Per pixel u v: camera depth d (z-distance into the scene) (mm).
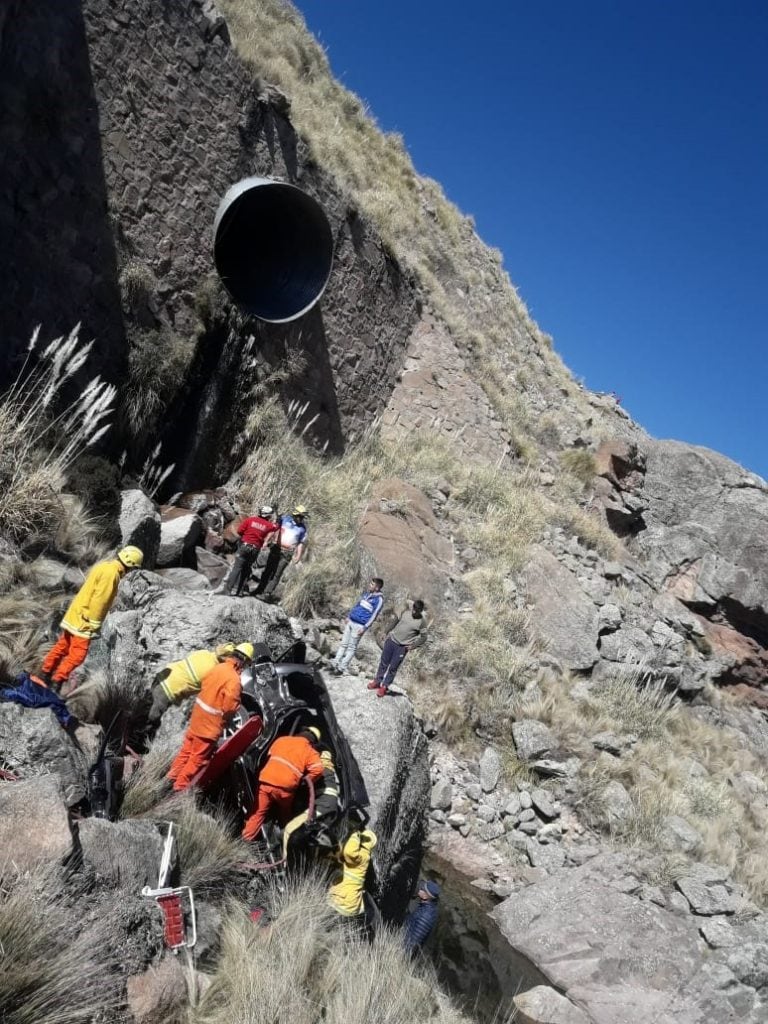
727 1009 8398
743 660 18484
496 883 9977
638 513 20047
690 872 10406
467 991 7711
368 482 15445
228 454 13484
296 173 15195
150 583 8219
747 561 19391
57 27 10445
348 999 4512
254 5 22828
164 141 12258
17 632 6789
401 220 21969
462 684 12438
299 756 5625
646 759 12633
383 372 17938
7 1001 3352
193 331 12734
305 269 14406
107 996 3688
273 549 10453
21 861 3898
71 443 9203
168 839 4707
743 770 14156
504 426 19391
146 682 6949
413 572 13570
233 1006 4105
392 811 8195
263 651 6230
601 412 26203
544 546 16484
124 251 11586
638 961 8758
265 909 5309
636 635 15164
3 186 9969
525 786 11398
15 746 4820
